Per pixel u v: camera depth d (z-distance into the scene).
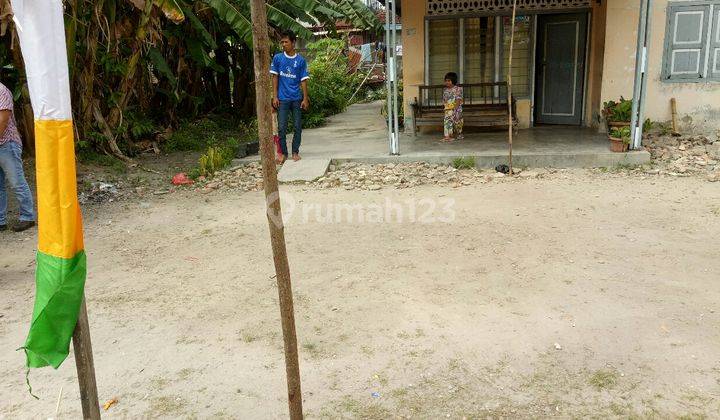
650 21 7.84
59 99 2.11
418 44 10.65
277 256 2.33
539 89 11.12
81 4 8.74
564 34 10.65
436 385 3.21
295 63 8.62
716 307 3.93
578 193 6.98
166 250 5.59
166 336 3.86
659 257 4.87
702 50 9.17
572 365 3.33
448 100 9.66
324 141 11.03
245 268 5.03
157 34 9.52
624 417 2.87
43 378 3.42
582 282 4.42
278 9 11.49
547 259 4.91
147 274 4.98
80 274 2.24
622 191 7.00
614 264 4.75
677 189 7.00
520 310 4.01
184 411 3.06
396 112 8.69
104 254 5.52
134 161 9.98
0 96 5.75
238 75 15.34
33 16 2.04
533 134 10.12
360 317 4.01
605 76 9.55
